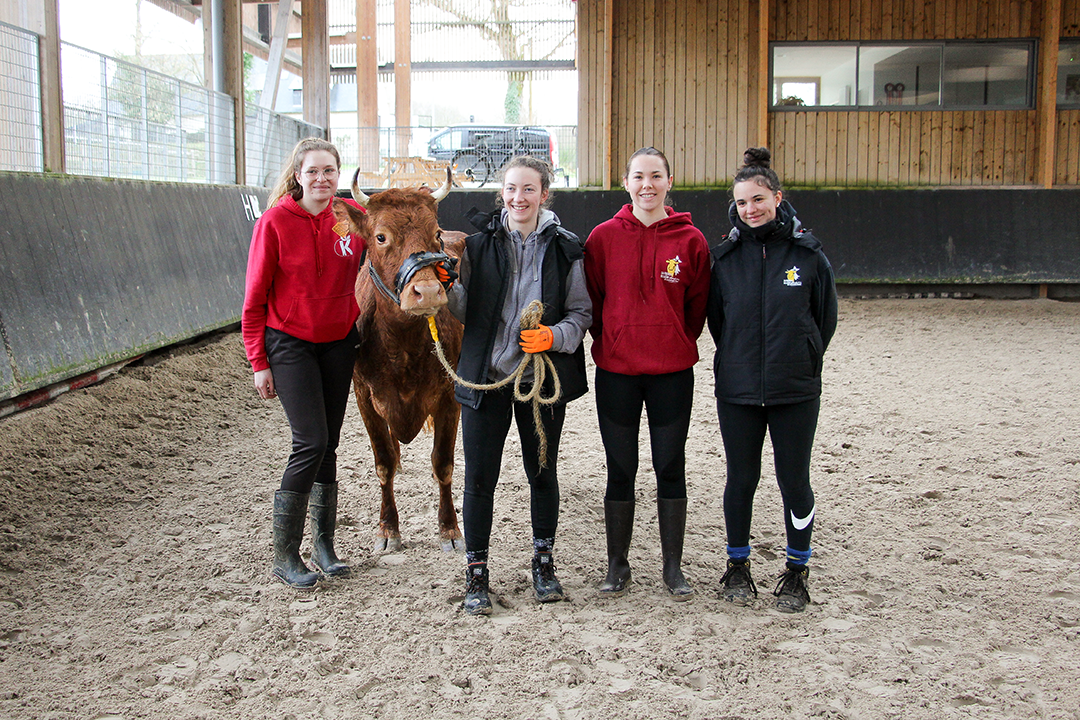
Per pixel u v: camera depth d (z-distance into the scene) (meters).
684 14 12.98
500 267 3.48
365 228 3.56
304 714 2.78
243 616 3.47
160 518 4.54
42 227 6.05
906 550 4.15
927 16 12.82
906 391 7.41
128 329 6.80
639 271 3.50
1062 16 12.74
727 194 12.91
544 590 3.60
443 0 21.67
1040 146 12.89
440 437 4.24
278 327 3.66
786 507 3.55
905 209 12.66
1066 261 12.52
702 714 2.77
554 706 2.83
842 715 2.76
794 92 13.09
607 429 3.61
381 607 3.57
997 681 2.98
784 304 3.43
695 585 3.79
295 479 3.70
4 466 4.87
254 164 11.91
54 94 6.75
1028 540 4.23
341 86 22.05
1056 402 6.89
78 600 3.60
